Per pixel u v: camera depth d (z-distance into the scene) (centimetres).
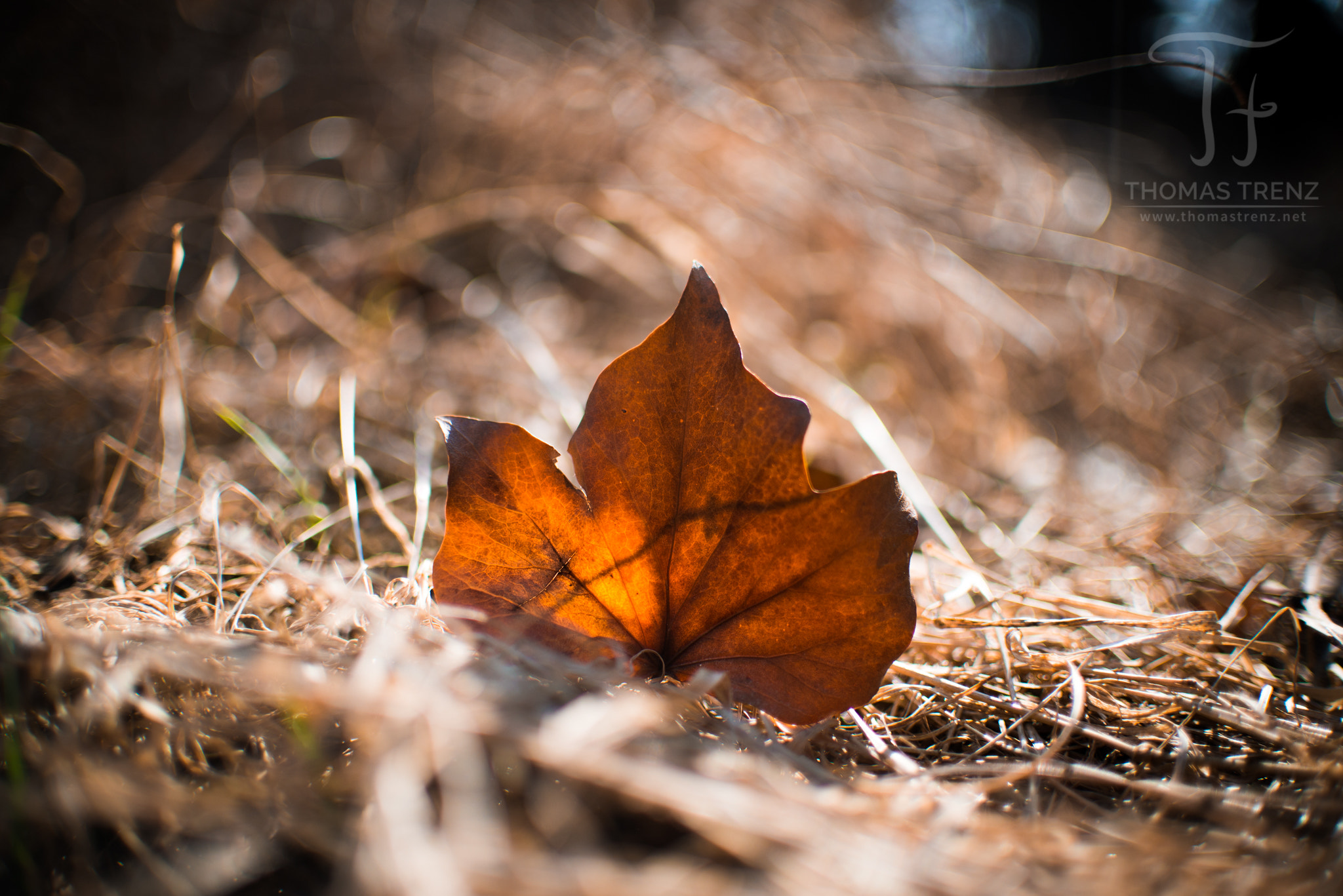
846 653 25
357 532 29
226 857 22
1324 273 89
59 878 22
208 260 51
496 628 25
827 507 24
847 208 56
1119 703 27
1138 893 22
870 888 21
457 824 21
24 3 53
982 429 51
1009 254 63
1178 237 86
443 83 64
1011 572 34
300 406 38
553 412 41
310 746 23
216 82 60
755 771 22
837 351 55
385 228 56
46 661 23
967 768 24
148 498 31
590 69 61
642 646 26
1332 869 22
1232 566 34
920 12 93
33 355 35
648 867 22
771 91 62
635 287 57
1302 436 53
